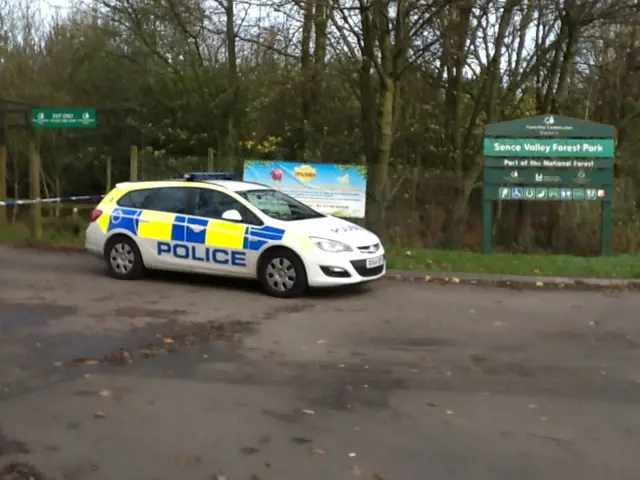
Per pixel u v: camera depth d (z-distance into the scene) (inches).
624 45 769.6
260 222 388.8
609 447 184.9
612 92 885.8
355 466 171.2
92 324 312.7
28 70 884.6
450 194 641.6
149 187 431.5
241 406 211.9
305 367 253.3
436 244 624.4
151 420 199.5
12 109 616.7
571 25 672.4
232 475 165.3
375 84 692.7
